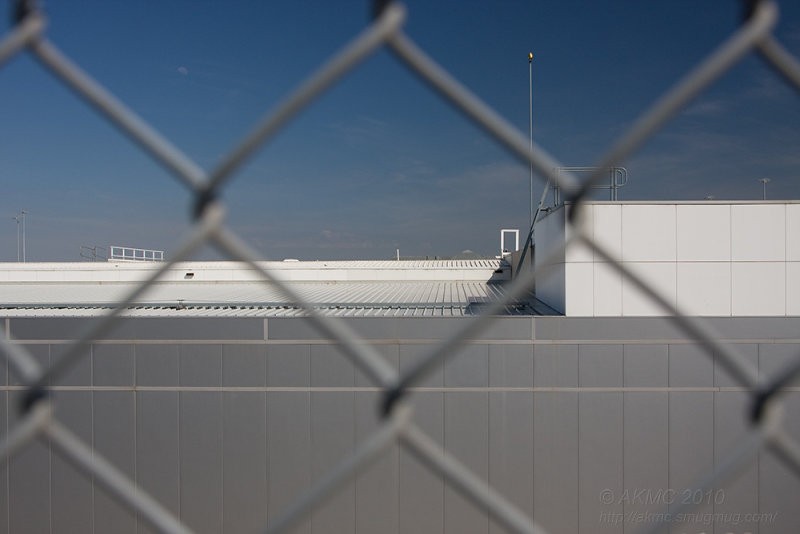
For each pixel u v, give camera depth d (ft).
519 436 29.12
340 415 29.50
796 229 30.40
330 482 4.41
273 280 4.19
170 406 29.76
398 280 80.28
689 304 30.60
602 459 28.86
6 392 29.66
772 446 4.02
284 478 29.48
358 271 80.94
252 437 29.63
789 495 28.07
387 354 29.30
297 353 29.63
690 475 28.45
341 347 4.39
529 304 40.93
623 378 28.86
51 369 4.10
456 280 79.71
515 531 4.47
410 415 4.43
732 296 30.55
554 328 29.12
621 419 28.84
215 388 29.71
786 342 28.22
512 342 29.19
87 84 3.69
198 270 78.33
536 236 48.96
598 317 29.07
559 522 28.84
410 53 3.73
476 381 29.25
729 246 30.68
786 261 30.45
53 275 80.33
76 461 4.22
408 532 29.27
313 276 81.25
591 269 31.24
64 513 29.86
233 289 67.92
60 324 29.76
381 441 4.41
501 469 29.07
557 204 35.17
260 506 29.45
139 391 29.76
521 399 29.14
